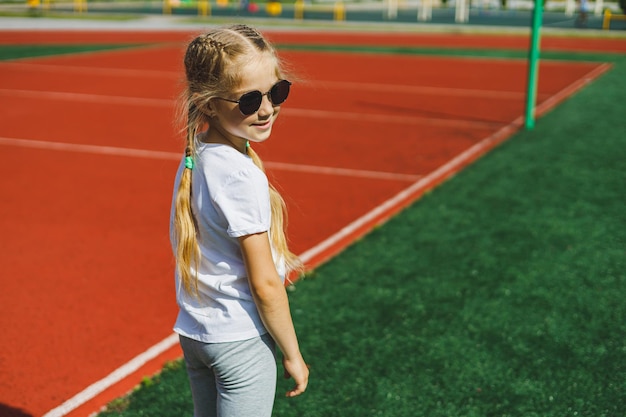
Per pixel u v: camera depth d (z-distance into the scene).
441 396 3.50
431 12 49.84
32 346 4.08
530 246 5.59
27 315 4.49
